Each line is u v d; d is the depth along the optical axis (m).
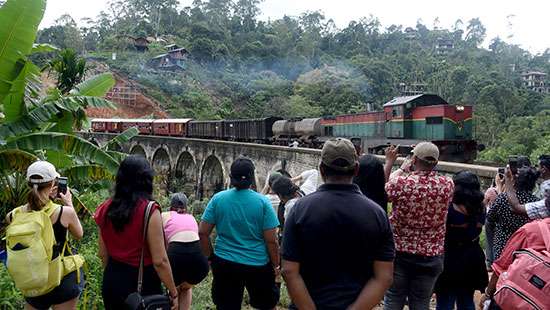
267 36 89.12
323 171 2.95
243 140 37.31
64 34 78.12
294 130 32.41
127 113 62.94
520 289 2.94
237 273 4.45
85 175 10.27
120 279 3.57
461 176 4.46
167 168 39.12
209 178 32.34
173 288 3.65
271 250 4.51
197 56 79.88
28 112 9.30
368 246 2.77
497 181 6.23
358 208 2.79
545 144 31.66
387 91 70.50
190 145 33.88
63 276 3.97
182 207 5.25
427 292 4.18
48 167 3.91
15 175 9.46
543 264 2.92
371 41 94.81
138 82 68.75
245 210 4.44
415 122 22.09
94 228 9.45
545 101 54.62
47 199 3.94
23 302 5.05
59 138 9.17
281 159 21.69
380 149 24.02
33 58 58.53
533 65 86.31
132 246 3.56
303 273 2.84
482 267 4.47
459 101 59.31
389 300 4.29
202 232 4.60
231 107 69.69
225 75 77.00
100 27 93.56
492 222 5.09
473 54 82.06
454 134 20.33
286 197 6.05
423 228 4.08
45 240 3.76
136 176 3.62
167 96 68.88
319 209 2.78
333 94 67.44
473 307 4.55
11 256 3.69
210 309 6.28
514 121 43.69
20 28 8.72
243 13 98.50
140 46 79.31
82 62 17.12
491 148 40.56
